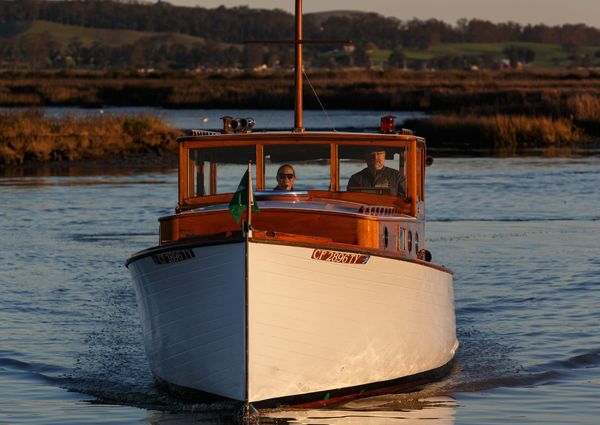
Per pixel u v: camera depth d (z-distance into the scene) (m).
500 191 97.25
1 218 80.62
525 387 37.41
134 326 47.09
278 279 31.75
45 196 94.25
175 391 35.66
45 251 65.81
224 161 37.38
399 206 37.31
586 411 34.34
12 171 117.75
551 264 60.50
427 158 40.81
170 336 34.34
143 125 146.75
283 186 37.19
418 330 36.50
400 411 34.50
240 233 31.50
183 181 37.34
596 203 88.88
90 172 116.69
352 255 32.62
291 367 33.06
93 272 59.19
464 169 118.62
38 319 48.25
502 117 167.25
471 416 33.94
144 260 34.06
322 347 33.41
